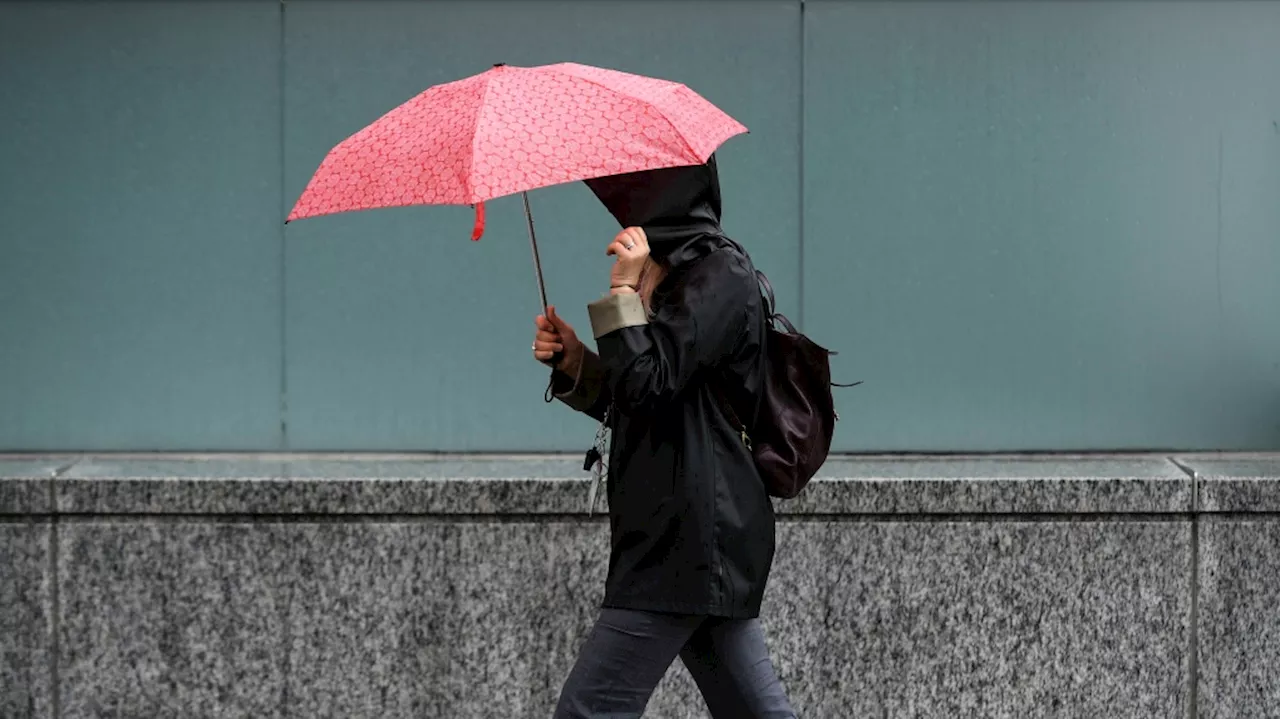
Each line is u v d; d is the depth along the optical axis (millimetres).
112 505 11398
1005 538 11430
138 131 14172
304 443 14438
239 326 14336
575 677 8016
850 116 14188
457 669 11531
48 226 14242
